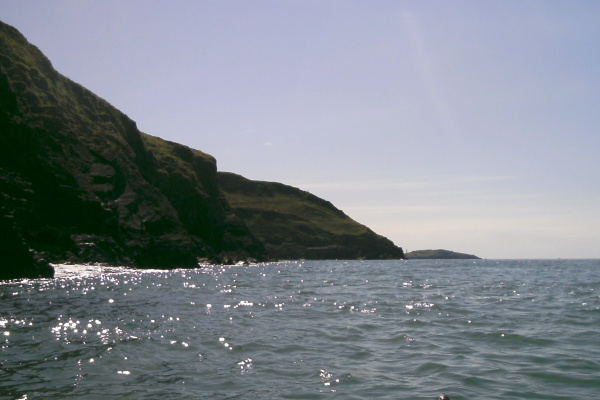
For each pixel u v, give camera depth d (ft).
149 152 299.38
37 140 205.16
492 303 89.56
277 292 113.91
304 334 57.77
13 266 135.23
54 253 179.63
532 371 41.34
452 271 249.75
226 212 369.30
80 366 41.98
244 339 54.44
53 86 253.03
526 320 68.33
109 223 209.05
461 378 39.27
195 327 61.87
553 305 86.22
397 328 62.18
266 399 34.22
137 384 37.29
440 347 50.80
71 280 138.10
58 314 70.69
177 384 37.45
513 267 327.06
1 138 190.90
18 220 173.58
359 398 34.50
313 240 571.28
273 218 580.71
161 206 264.93
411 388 36.76
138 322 65.21
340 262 481.46
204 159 361.30
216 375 40.01
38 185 196.75
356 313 76.18
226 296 102.99
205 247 304.71
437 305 86.07
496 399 34.27
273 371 41.37
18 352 46.68
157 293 107.34
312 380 38.83
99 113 277.85
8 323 62.13
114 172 234.99
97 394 34.71
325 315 73.92
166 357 45.75
